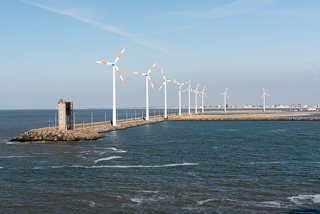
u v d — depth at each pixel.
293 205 28.03
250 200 29.28
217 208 27.36
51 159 50.38
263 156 53.19
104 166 44.59
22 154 55.66
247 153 56.59
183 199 29.56
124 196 30.45
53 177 37.91
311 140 77.69
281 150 60.38
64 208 27.42
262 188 33.00
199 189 32.66
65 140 76.06
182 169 42.41
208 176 38.28
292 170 41.69
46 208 27.41
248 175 38.78
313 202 28.77
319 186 33.78
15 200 29.34
